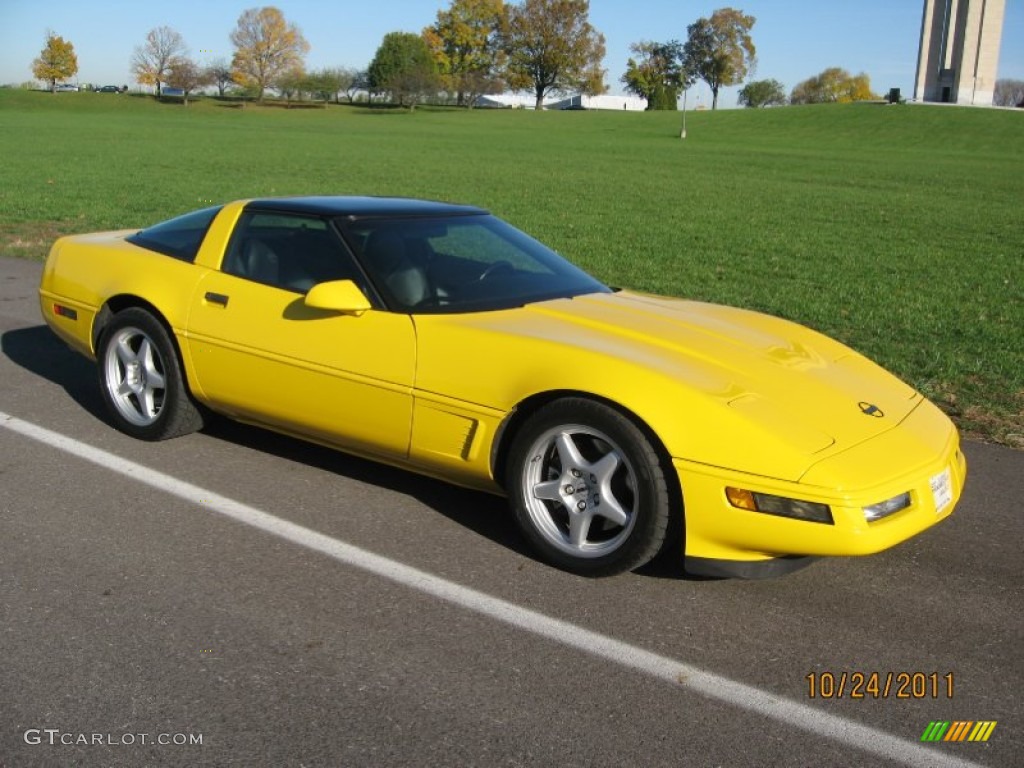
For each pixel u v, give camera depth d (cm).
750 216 2155
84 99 10875
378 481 464
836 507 325
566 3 12800
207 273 482
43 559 370
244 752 259
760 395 362
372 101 13075
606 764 259
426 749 263
